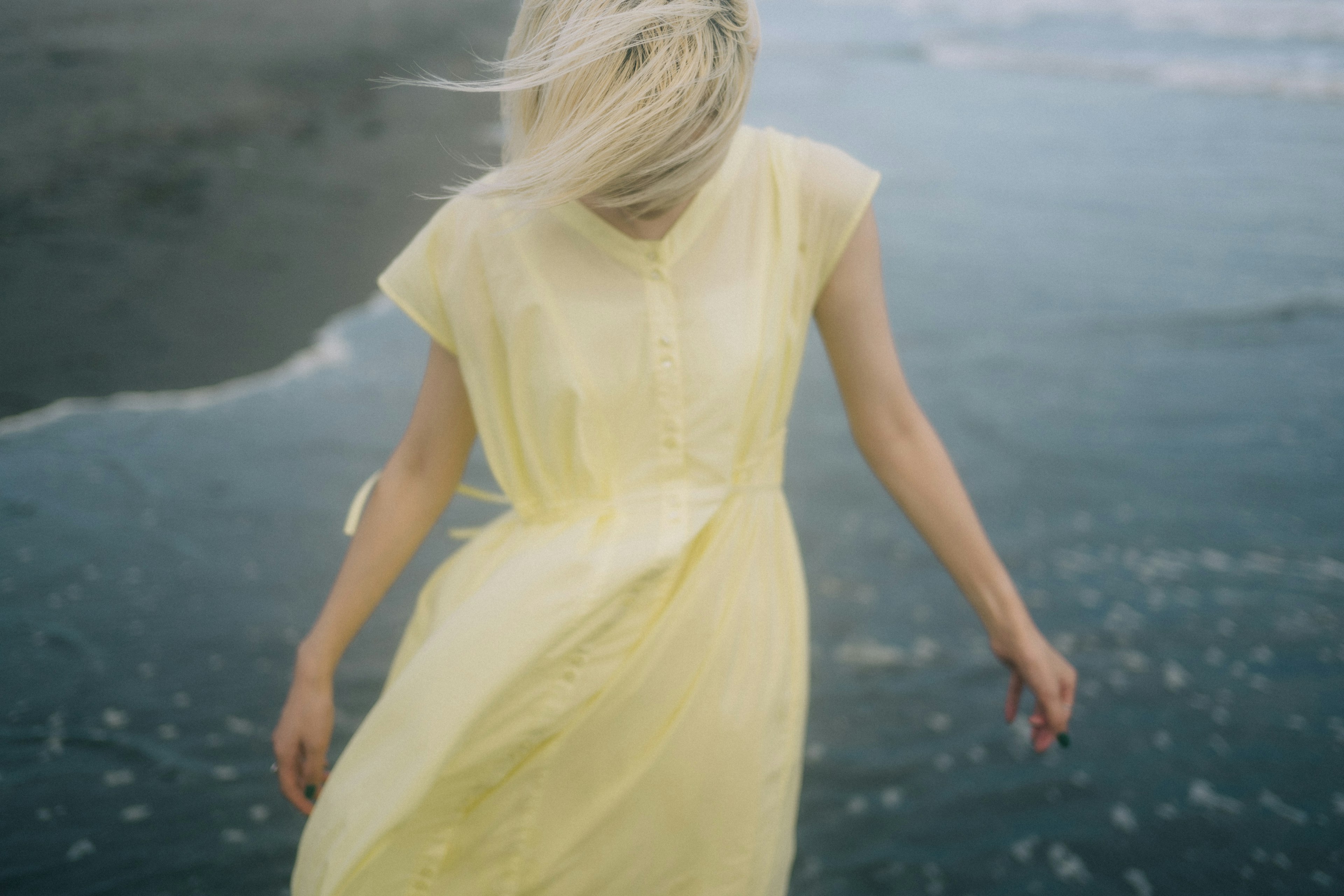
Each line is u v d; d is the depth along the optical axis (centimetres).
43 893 200
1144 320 552
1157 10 2306
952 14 2369
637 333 109
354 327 516
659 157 93
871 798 232
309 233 646
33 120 844
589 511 114
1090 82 1430
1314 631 295
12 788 228
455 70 1244
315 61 1222
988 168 900
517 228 106
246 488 363
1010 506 364
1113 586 317
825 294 121
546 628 105
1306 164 927
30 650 275
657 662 111
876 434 126
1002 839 220
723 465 113
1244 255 665
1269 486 379
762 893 117
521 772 110
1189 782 238
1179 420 435
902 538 343
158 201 693
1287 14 2184
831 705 264
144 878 205
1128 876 211
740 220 113
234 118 928
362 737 107
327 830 106
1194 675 276
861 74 1446
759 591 119
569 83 92
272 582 309
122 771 234
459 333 115
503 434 116
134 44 1196
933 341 522
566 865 112
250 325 512
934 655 284
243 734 248
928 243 689
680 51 92
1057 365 492
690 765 113
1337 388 467
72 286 544
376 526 125
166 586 306
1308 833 222
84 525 336
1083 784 237
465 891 111
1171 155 964
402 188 749
